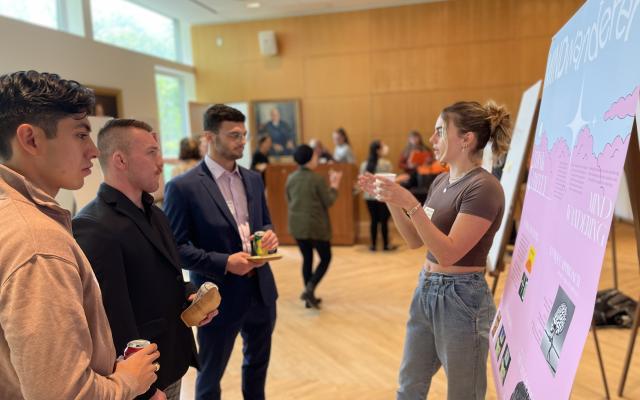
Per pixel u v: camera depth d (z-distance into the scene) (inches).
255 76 315.9
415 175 251.0
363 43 297.7
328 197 155.9
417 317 66.7
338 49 301.6
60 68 204.2
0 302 28.3
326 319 145.8
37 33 191.8
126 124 53.9
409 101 296.0
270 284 83.8
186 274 164.1
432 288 63.1
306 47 305.9
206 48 320.8
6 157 33.1
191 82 324.8
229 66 319.3
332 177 161.3
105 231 49.3
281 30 307.4
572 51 41.5
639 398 93.5
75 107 33.9
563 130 41.6
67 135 33.9
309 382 106.7
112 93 238.4
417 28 289.0
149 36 287.9
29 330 28.0
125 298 48.9
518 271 52.7
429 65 290.4
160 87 304.8
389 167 243.1
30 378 28.0
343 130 278.4
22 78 32.9
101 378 33.1
